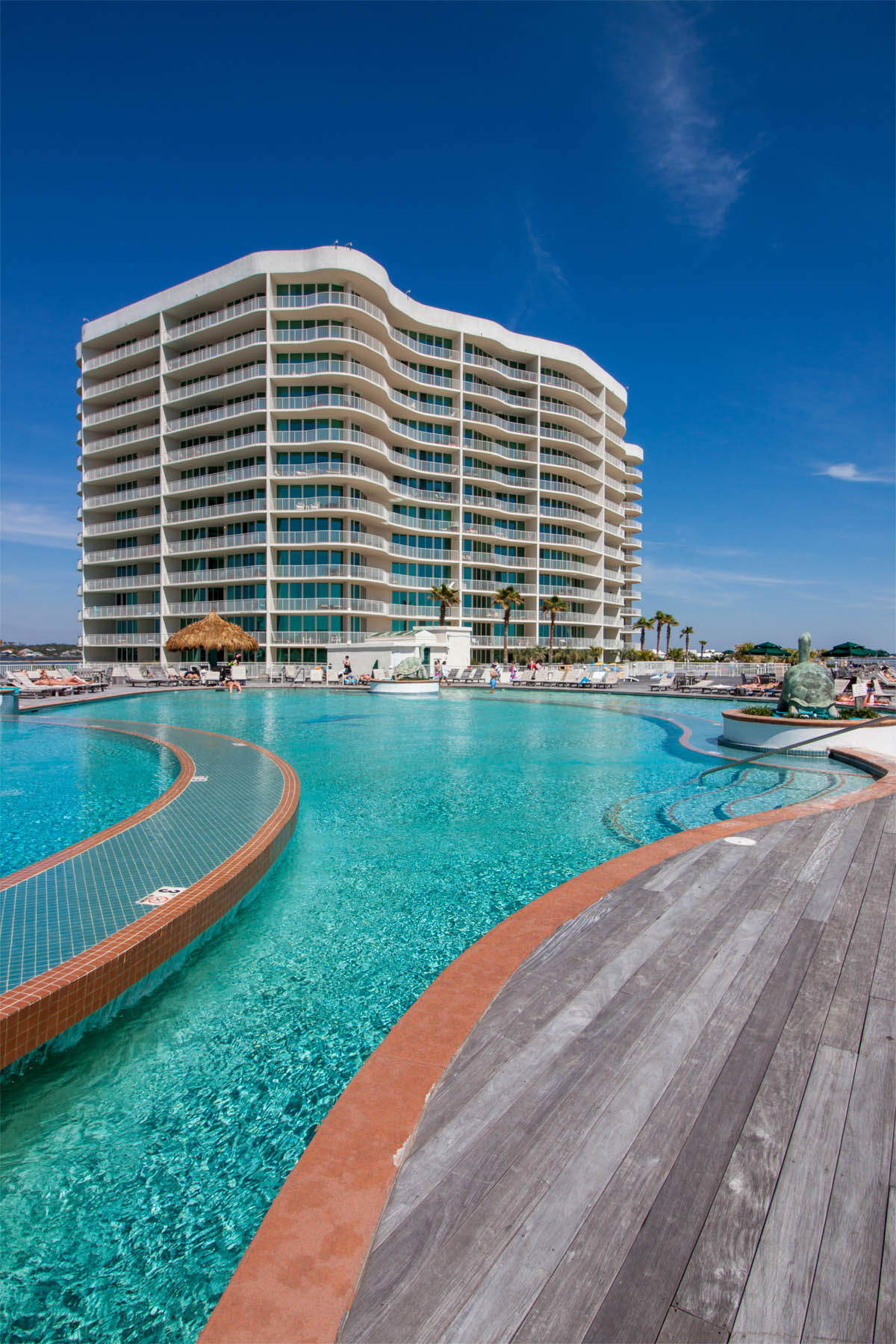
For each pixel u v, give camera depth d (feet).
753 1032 8.73
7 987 10.40
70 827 23.41
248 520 138.51
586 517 184.44
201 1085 9.96
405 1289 5.23
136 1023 11.55
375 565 145.79
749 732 39.93
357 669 120.06
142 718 60.23
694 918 12.49
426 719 60.18
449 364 154.71
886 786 24.39
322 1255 5.57
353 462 140.67
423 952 14.14
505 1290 5.20
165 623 144.25
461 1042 8.63
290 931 15.15
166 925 12.91
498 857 20.26
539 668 122.62
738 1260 5.43
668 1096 7.47
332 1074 10.21
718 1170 6.39
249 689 99.91
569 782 31.63
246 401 134.51
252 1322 4.99
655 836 22.47
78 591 169.37
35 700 71.82
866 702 61.62
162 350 142.82
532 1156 6.62
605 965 10.64
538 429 168.96
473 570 165.48
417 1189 6.23
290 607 133.49
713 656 276.00
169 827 20.16
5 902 14.02
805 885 14.20
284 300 131.54
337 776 33.04
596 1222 5.83
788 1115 7.13
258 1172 8.29
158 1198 7.93
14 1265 7.06
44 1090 9.87
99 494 160.86
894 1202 5.99
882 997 9.61
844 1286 5.19
